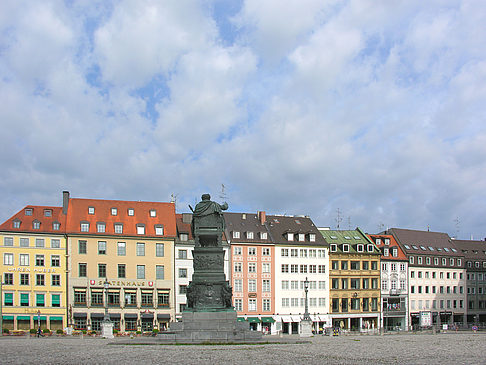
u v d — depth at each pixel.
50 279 93.25
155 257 97.94
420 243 128.25
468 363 31.30
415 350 41.38
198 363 30.33
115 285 95.38
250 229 107.81
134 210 100.88
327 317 109.56
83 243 95.25
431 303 124.12
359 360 32.75
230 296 51.34
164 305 97.06
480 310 131.38
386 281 118.25
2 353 38.38
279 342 47.28
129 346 44.25
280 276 106.88
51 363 30.64
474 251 136.25
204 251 52.16
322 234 117.88
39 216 95.81
